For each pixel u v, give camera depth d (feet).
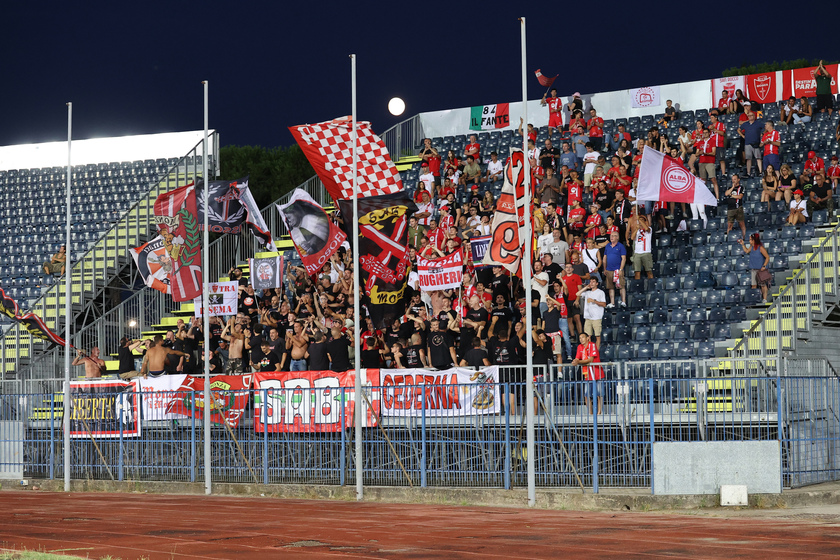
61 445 65.26
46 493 60.80
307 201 76.69
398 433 55.26
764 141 89.92
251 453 58.80
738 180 81.61
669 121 107.45
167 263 78.13
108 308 95.30
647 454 48.34
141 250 78.59
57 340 79.30
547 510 46.98
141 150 129.18
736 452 46.73
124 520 44.68
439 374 57.26
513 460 52.37
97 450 63.16
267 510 48.39
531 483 48.67
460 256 69.92
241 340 75.61
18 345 82.84
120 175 124.26
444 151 114.93
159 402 61.57
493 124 116.57
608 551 32.73
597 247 80.48
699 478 46.78
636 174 90.27
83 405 64.13
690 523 40.29
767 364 53.06
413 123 119.75
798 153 95.61
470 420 53.47
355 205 54.34
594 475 48.44
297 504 51.31
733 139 101.14
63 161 131.23
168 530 40.68
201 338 77.71
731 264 79.77
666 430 51.62
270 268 81.56
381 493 53.16
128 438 62.59
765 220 84.02
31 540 38.17
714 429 49.39
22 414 66.39
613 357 74.84
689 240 84.58
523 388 54.13
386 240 70.13
